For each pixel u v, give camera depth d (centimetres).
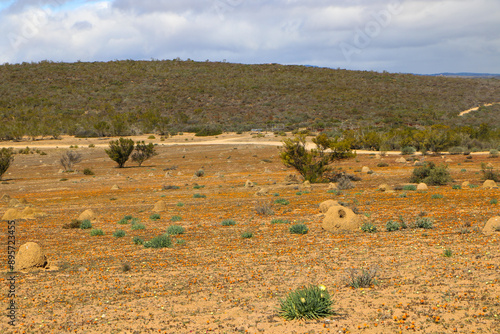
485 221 1848
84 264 1477
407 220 2009
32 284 1217
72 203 3703
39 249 1421
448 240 1505
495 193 2791
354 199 2975
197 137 11575
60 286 1192
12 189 5028
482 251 1282
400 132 9044
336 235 1762
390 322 783
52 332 843
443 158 6150
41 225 2552
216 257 1491
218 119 14062
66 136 12075
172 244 1762
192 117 14288
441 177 3631
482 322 755
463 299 877
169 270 1333
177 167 6875
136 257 1558
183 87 17875
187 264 1398
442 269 1125
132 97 16462
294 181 4434
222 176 5484
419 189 3281
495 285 945
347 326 778
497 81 19825
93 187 4934
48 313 964
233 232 2012
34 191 4800
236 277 1200
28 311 983
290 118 13550
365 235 1727
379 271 1151
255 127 12756
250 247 1636
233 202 3259
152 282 1196
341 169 5481
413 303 877
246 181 4466
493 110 13762
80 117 13800
